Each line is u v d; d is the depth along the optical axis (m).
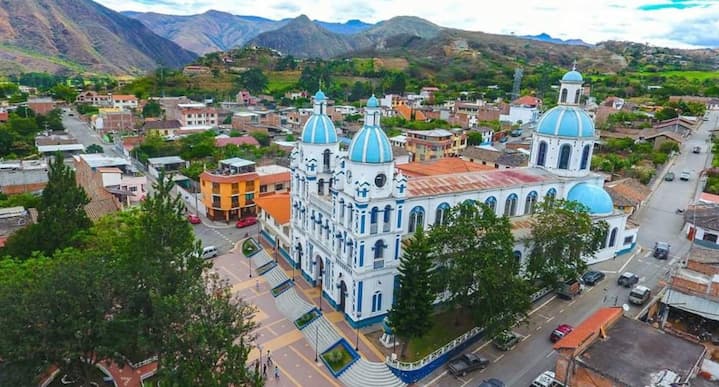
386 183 55.06
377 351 53.25
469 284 52.78
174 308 40.41
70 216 65.06
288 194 92.38
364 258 55.47
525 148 135.12
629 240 78.00
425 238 51.44
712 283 52.00
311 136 67.31
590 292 65.69
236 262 80.19
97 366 50.97
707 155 131.62
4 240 69.44
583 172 76.25
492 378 49.47
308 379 50.62
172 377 37.50
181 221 52.50
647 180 108.00
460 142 143.50
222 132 172.00
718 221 78.50
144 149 140.38
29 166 114.00
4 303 39.69
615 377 39.00
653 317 57.12
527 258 65.56
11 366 40.34
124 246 56.81
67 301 40.69
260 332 59.25
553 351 53.75
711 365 42.47
